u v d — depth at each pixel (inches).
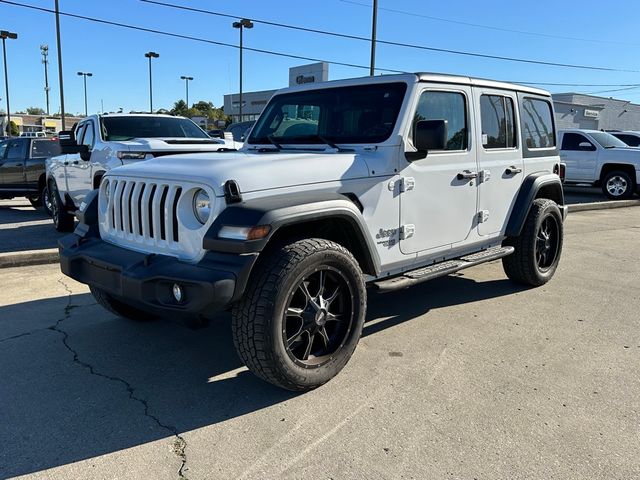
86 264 144.2
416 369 146.5
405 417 121.6
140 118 341.4
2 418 122.0
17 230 377.1
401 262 161.9
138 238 140.5
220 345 164.9
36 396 132.3
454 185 176.2
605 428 117.2
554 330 177.0
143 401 130.1
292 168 133.3
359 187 144.9
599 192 673.0
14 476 101.3
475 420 120.3
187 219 127.4
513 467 103.4
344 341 138.7
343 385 137.3
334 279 136.0
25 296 210.5
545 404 127.5
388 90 163.8
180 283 117.3
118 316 184.7
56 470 103.2
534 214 215.8
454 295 216.4
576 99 2076.8
